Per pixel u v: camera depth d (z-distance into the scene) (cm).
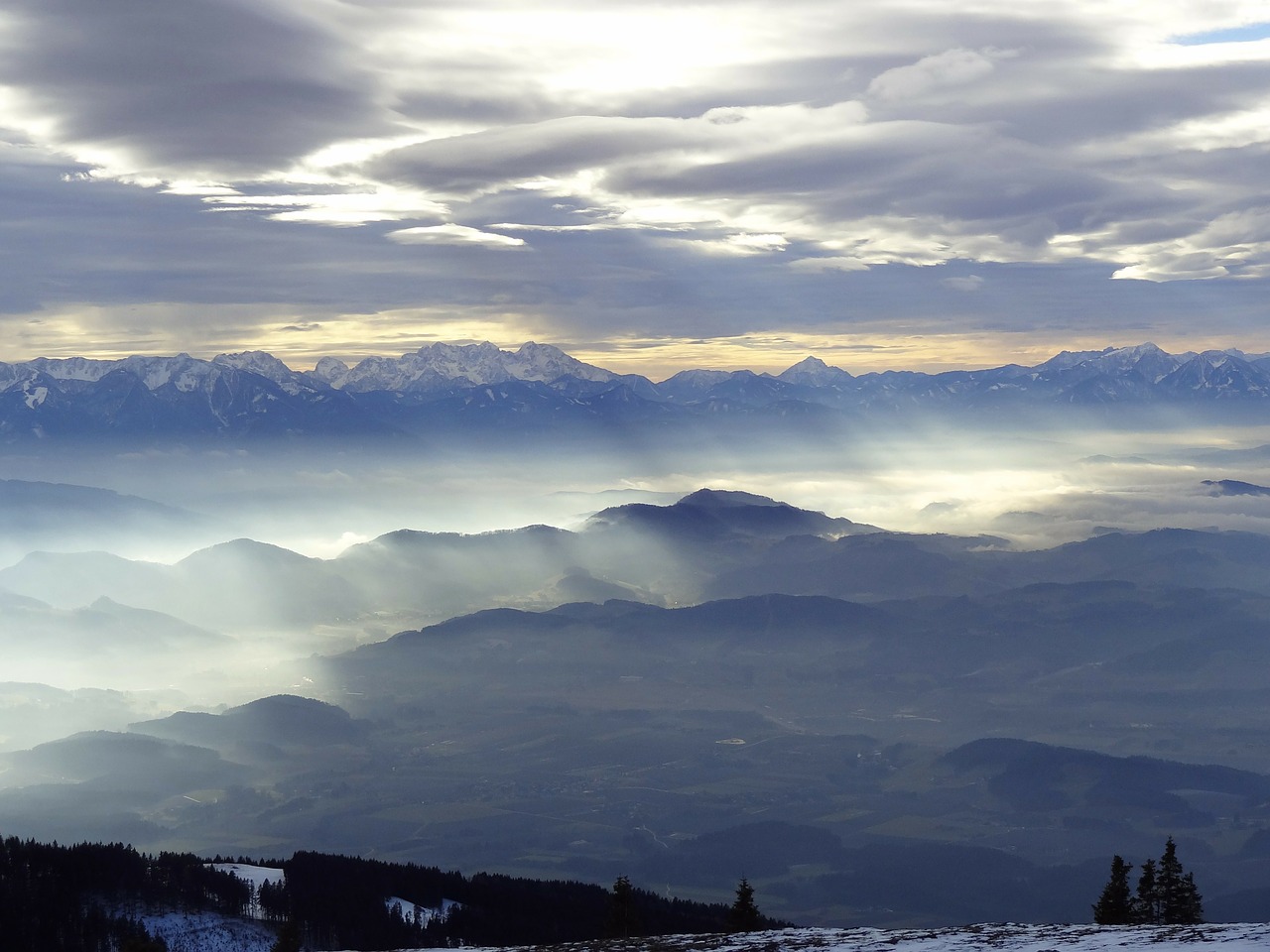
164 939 16938
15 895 17525
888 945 9306
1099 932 8738
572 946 11531
